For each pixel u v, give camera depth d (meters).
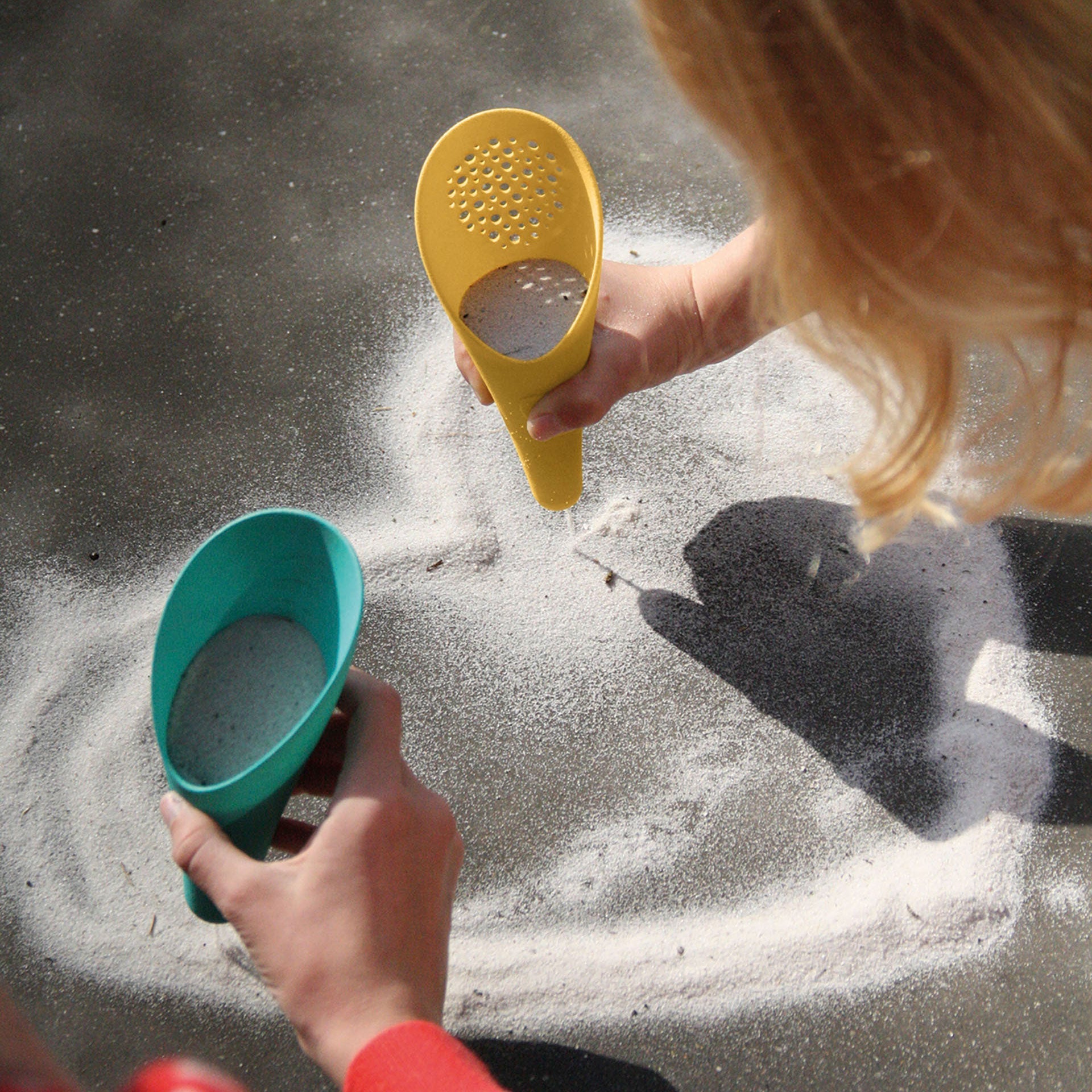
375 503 2.21
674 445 2.23
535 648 2.00
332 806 1.19
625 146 2.78
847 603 2.00
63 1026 1.68
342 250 2.63
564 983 1.68
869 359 1.02
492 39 3.05
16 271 2.66
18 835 1.85
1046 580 2.01
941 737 1.86
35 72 3.10
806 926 1.70
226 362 2.45
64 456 2.32
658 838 1.80
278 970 1.10
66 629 2.08
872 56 0.75
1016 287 0.86
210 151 2.87
